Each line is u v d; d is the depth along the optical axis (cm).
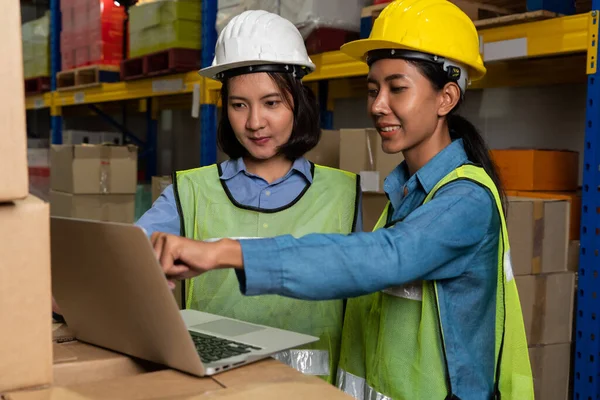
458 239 83
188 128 487
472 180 90
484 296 93
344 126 360
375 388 102
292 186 128
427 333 93
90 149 322
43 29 472
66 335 90
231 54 120
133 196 338
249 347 78
